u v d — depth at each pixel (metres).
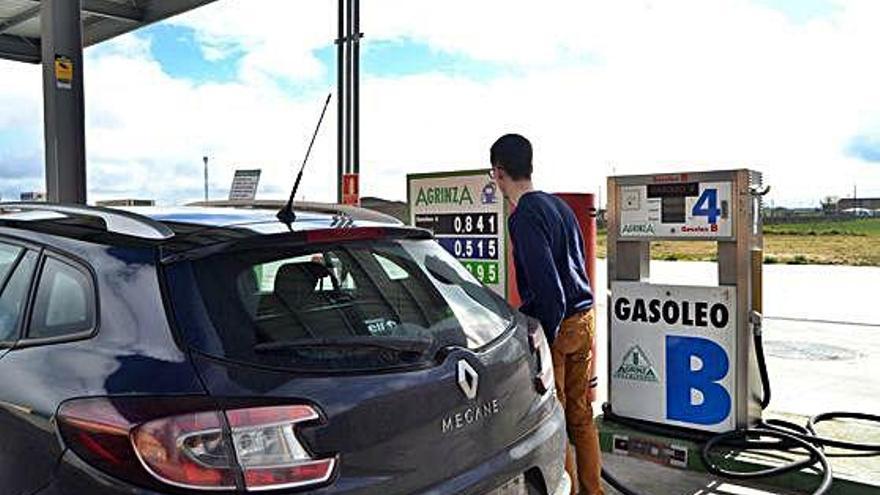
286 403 1.72
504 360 2.32
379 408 1.86
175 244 2.02
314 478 1.71
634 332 4.64
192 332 1.81
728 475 4.03
